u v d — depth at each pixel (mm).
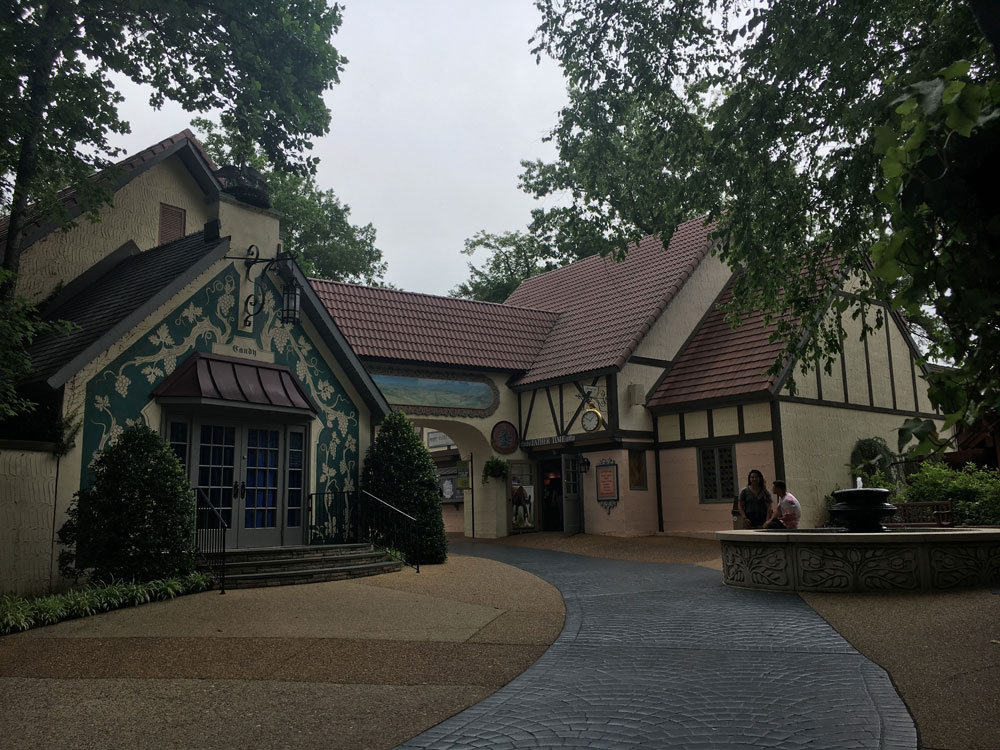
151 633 8914
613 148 11250
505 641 8734
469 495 24578
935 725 5500
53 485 11711
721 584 12688
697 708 6078
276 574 12203
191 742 5559
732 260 11367
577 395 22438
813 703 6105
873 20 9508
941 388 2443
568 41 10898
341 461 16141
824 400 20750
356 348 20875
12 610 9336
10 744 5531
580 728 5676
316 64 15055
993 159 2152
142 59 14102
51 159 12750
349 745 5465
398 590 11945
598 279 26938
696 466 21094
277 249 15453
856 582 10914
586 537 21516
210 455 13883
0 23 11484
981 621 8414
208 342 14031
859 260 10984
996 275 2158
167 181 18375
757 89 10078
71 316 14562
